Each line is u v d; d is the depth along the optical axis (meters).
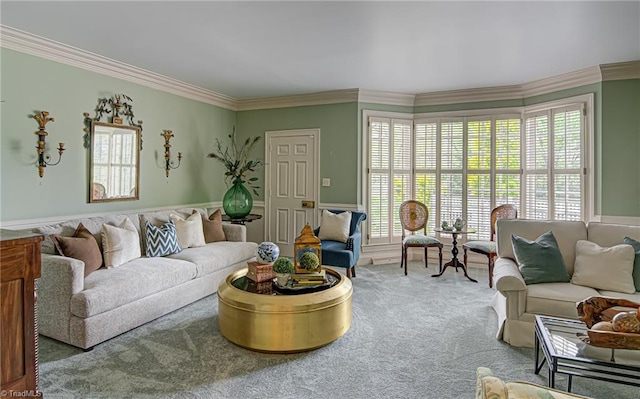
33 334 1.61
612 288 2.62
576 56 3.69
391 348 2.63
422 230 5.43
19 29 3.04
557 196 4.53
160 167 4.58
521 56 3.70
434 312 3.34
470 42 3.33
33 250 1.61
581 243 2.96
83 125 3.70
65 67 3.53
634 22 2.91
